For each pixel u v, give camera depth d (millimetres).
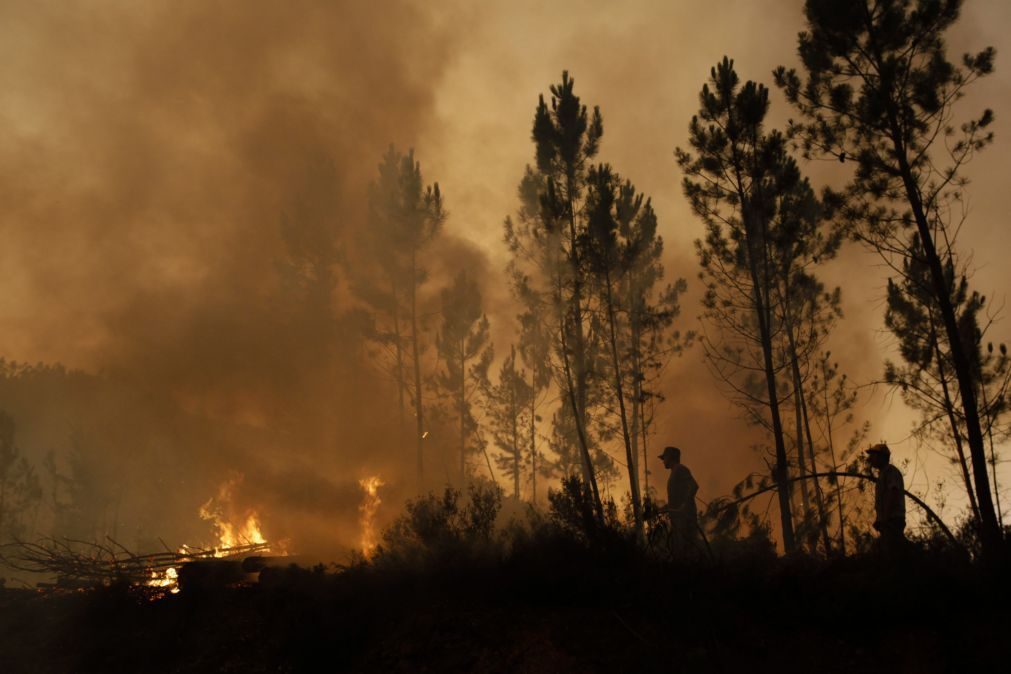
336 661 6734
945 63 10430
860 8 10500
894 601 5688
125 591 8711
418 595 7281
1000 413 11586
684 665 5500
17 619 8281
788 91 11156
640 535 7465
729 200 13695
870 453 7457
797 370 16078
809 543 10297
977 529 6426
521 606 6785
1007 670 5016
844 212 10922
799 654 5609
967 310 12484
